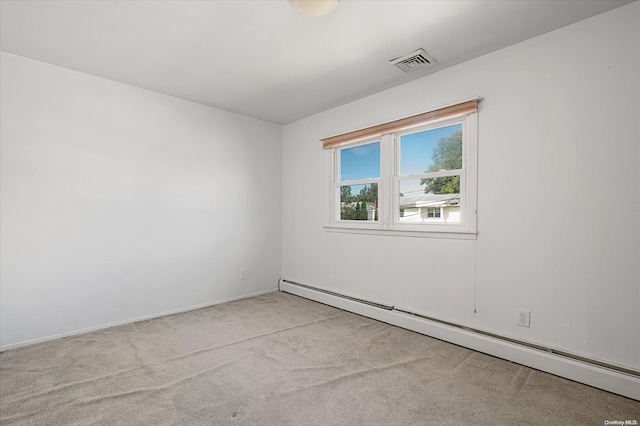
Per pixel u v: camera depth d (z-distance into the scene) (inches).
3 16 75.9
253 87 119.3
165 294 126.1
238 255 150.8
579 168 77.3
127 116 116.7
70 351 91.2
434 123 107.7
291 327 111.9
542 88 82.9
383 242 121.6
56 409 63.7
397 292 116.4
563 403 66.4
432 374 78.4
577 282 77.4
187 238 132.8
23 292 95.8
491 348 89.0
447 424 60.0
